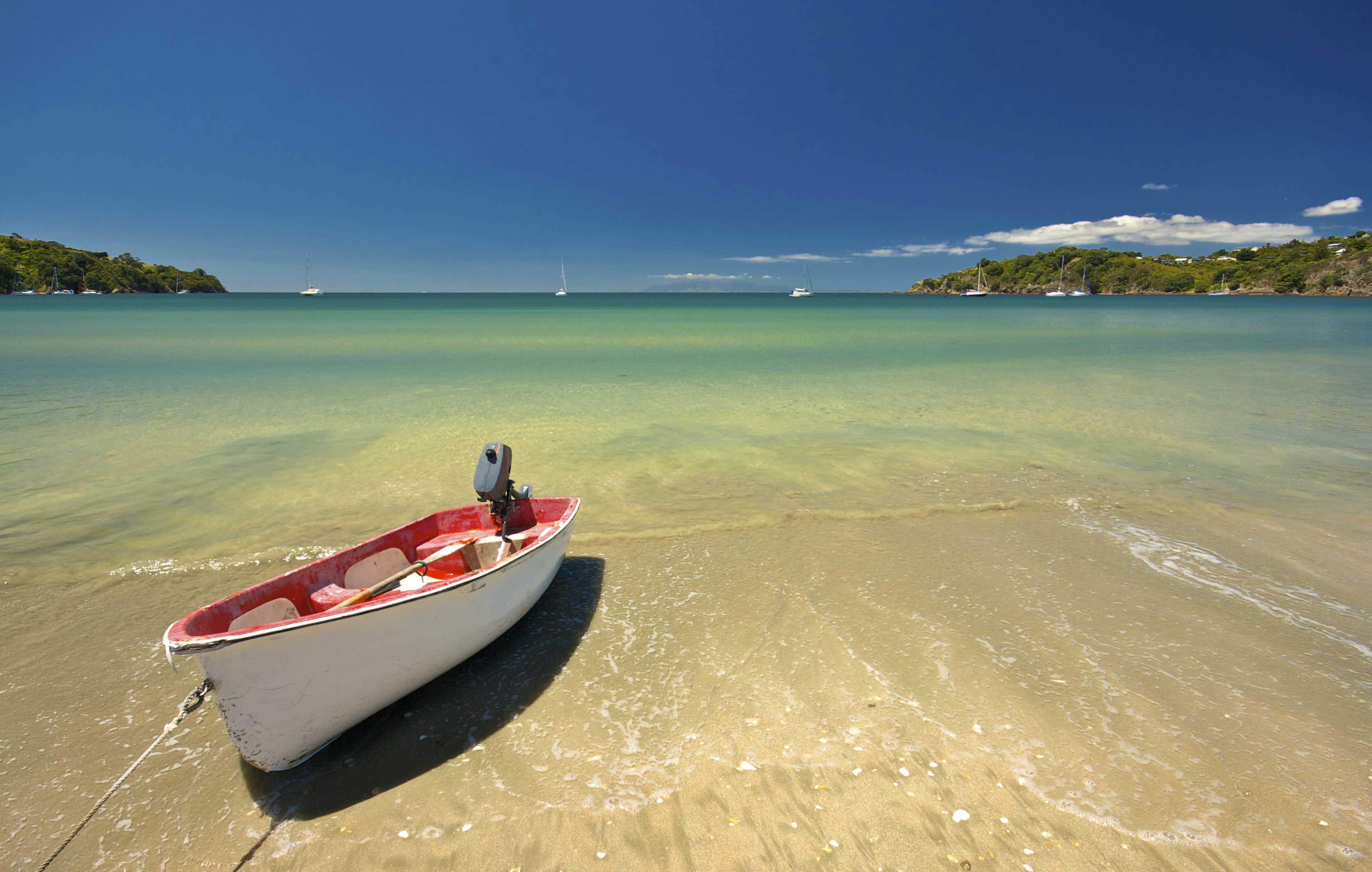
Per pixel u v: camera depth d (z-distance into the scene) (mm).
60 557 7500
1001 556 7508
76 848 3744
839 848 3652
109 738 4617
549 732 4629
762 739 4500
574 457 11461
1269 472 10648
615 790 4094
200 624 4016
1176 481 10203
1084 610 6234
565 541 6395
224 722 3797
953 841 3688
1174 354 28391
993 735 4504
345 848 3727
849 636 5793
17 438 12383
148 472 10500
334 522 8609
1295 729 4562
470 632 5023
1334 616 6117
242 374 20672
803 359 25859
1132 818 3824
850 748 4402
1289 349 30703
